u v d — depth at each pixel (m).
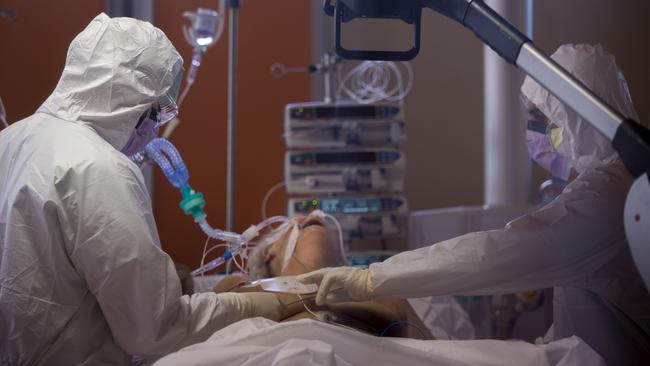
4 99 3.48
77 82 1.57
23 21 3.49
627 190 1.52
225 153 3.65
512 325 2.93
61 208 1.41
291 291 1.56
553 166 1.92
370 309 1.82
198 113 3.64
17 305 1.41
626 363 1.64
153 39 1.61
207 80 3.64
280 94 3.71
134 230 1.42
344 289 1.55
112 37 1.58
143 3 3.54
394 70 3.85
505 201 3.29
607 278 1.59
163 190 3.56
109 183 1.43
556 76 1.14
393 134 3.07
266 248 2.35
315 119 3.05
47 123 1.54
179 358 1.27
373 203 3.06
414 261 1.50
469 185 3.86
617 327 1.66
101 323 1.50
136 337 1.45
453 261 1.48
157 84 1.60
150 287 1.44
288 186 3.05
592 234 1.49
